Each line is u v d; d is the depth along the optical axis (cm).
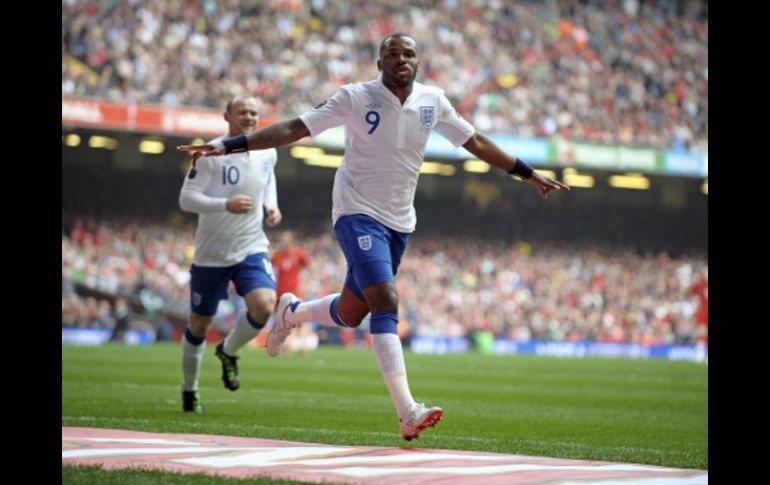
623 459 1105
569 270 8281
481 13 8244
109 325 6134
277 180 8006
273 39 7325
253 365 3709
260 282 1650
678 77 8462
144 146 7281
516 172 1212
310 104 7225
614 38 8512
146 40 6731
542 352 7306
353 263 1127
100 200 7444
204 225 1644
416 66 1130
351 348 6169
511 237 8450
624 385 3142
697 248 8906
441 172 8162
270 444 1096
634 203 8806
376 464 917
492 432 1519
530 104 7825
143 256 7019
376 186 1132
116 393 2136
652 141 7944
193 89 6712
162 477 788
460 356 5581
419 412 1066
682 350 7519
